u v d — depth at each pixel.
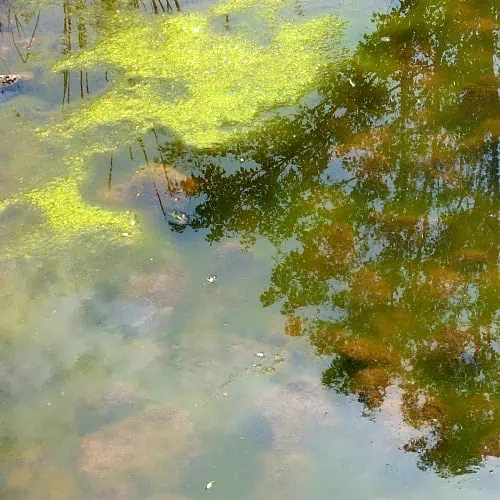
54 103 6.66
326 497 3.79
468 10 7.81
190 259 5.20
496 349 4.46
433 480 3.80
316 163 5.96
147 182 5.75
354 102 6.59
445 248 5.18
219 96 6.69
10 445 4.14
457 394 4.21
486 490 3.73
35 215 5.55
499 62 6.98
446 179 5.73
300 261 5.16
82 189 5.75
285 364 4.46
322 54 7.19
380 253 5.18
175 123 6.40
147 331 4.74
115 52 7.29
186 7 7.98
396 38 7.39
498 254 5.11
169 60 7.14
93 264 5.19
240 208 5.59
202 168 5.93
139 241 5.34
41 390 4.43
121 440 4.13
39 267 5.18
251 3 8.02
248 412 4.22
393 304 4.80
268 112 6.52
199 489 3.88
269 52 7.22
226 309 4.84
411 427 4.05
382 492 3.78
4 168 5.95
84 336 4.72
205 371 4.46
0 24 7.85
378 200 5.60
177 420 4.20
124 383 4.43
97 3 8.16
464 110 6.42
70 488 3.92
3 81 6.82
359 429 4.07
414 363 4.41
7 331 4.76
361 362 4.43
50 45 7.43
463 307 4.74
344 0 8.05
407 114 6.41
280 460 3.97
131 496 3.86
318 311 4.79
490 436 3.97
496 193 5.59
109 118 6.47
